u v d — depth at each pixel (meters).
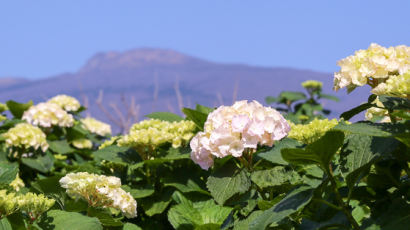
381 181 1.34
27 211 1.42
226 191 1.44
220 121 1.46
